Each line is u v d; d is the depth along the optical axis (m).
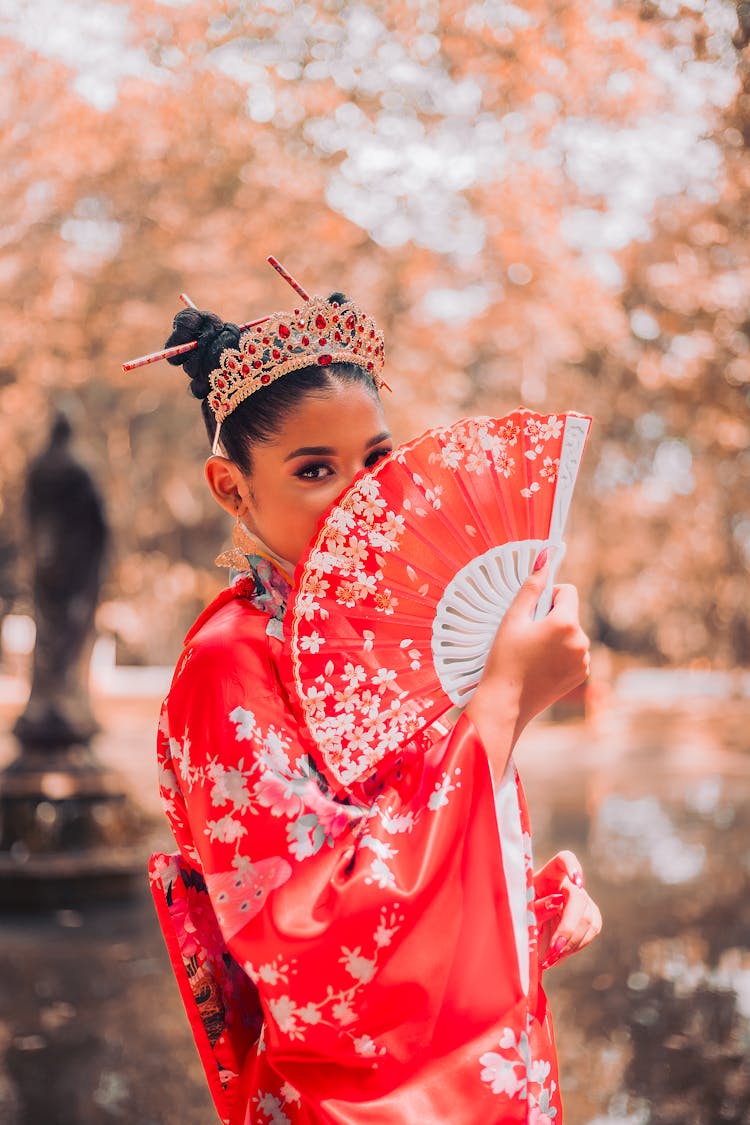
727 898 8.88
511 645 1.58
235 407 1.69
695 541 27.92
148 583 28.02
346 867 1.46
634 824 12.61
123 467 22.06
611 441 22.30
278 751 1.52
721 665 37.50
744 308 6.90
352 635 1.54
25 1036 6.04
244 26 6.02
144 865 9.66
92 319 13.38
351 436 1.66
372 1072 1.42
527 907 1.63
